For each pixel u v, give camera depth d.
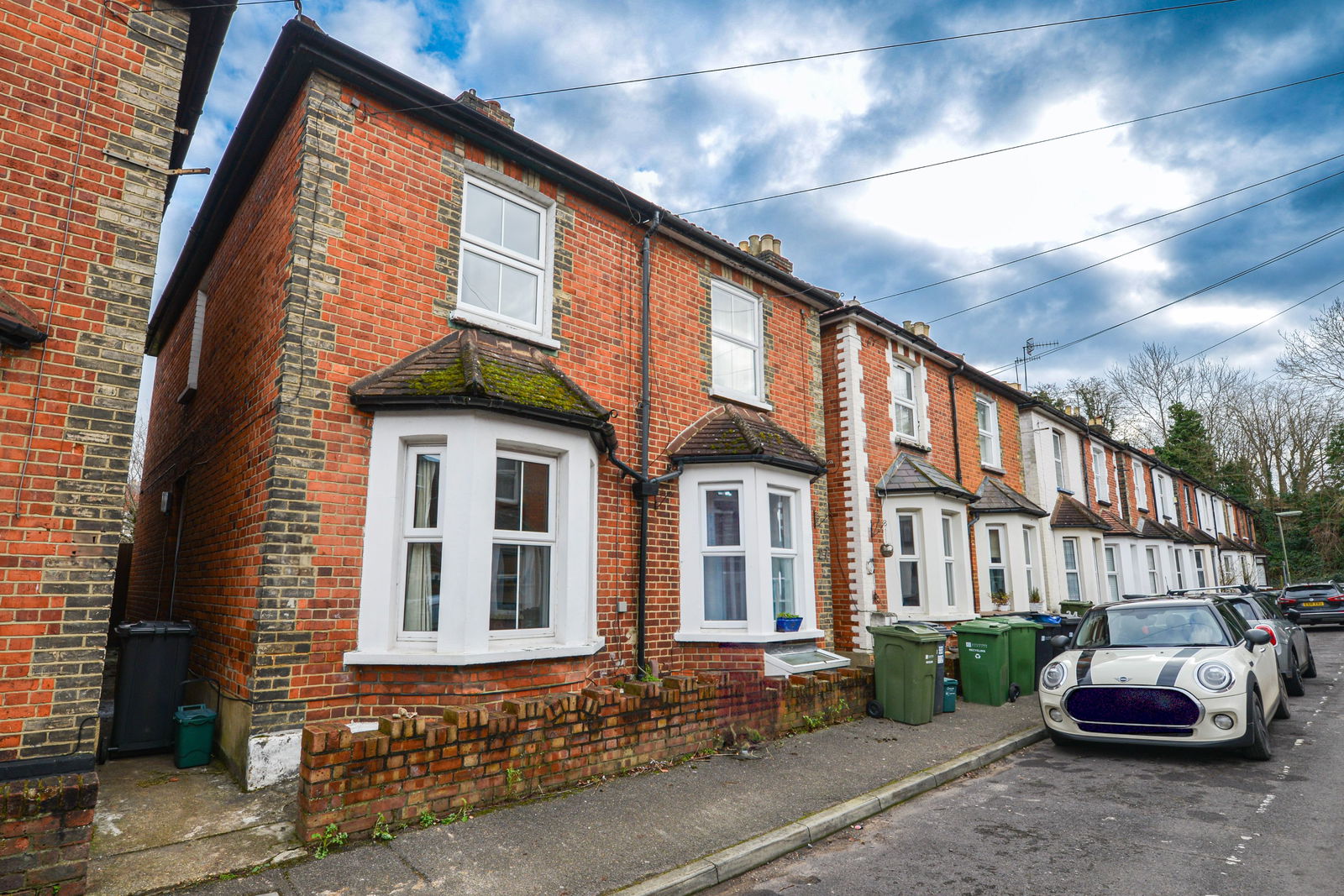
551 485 7.06
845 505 12.30
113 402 4.52
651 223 9.12
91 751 4.17
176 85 5.09
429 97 6.93
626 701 6.35
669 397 9.27
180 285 10.67
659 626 8.61
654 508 8.79
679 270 9.73
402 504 6.36
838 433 12.54
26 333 4.13
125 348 4.61
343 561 6.00
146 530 12.52
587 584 7.14
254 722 5.46
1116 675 7.38
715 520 9.13
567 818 5.20
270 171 7.14
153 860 4.34
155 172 4.90
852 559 12.12
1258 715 7.10
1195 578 28.14
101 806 5.14
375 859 4.45
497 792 5.41
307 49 6.21
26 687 4.04
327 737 4.66
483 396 6.14
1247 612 11.31
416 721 5.04
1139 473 25.84
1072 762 7.30
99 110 4.74
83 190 4.60
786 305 11.43
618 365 8.67
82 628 4.24
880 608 12.12
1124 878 4.45
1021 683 11.07
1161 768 6.96
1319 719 9.26
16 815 3.75
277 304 6.28
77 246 4.53
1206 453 41.53
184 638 6.71
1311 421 39.72
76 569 4.27
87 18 4.79
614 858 4.56
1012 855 4.86
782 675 8.43
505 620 6.55
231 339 7.82
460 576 6.09
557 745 5.81
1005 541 15.26
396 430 6.31
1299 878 4.39
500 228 7.85
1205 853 4.81
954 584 13.06
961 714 9.38
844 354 12.66
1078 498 20.22
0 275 4.26
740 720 7.41
